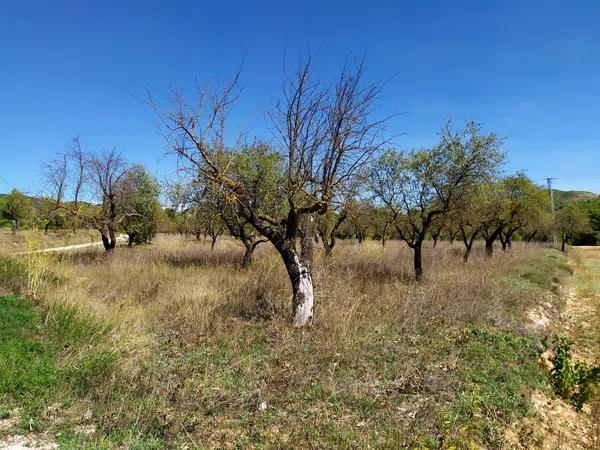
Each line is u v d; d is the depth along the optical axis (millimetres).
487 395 6648
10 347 7453
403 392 6672
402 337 8992
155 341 8469
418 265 16578
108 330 8688
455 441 5211
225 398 6234
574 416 7211
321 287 11461
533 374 8047
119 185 22719
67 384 6469
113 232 21875
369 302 11141
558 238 53375
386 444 5145
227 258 20281
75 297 10055
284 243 10148
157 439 5215
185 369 7176
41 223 19047
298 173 10148
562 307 16703
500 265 22344
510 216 26969
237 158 14016
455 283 13836
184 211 14242
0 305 9680
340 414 5910
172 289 12250
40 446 5078
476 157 15734
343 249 25703
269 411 5957
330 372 7066
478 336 9336
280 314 10258
